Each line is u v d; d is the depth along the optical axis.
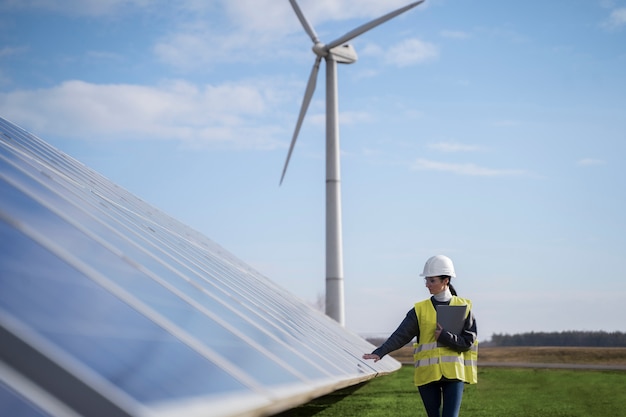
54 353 2.29
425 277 7.82
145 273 4.52
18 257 3.14
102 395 2.17
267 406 3.07
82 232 4.38
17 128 10.69
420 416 15.78
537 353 52.22
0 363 2.13
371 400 19.39
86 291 3.19
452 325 7.55
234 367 3.36
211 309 4.91
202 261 9.10
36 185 5.24
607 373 30.78
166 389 2.46
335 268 34.75
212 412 2.44
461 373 7.56
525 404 18.59
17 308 2.53
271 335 5.74
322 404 18.41
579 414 16.38
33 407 1.96
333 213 35.06
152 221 10.45
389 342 7.71
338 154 35.59
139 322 3.20
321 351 7.52
